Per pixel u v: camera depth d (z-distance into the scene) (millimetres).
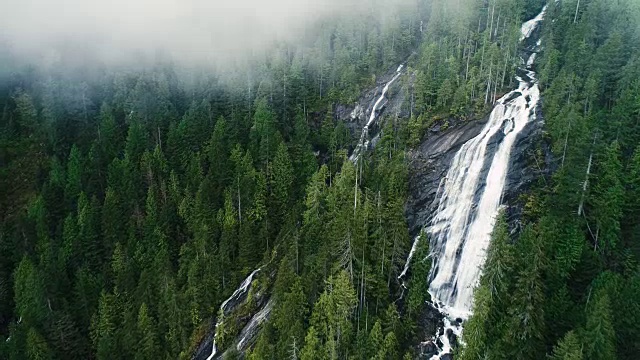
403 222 80062
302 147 111812
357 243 75688
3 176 129000
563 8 114625
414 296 74188
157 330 90625
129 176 114750
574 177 72562
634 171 72688
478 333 62281
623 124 77625
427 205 90000
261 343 73438
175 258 105125
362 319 72062
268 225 102312
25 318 92688
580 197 72000
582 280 68562
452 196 88250
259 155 111938
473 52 118062
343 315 69812
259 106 119875
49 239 108688
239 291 93250
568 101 83875
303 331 71000
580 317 61781
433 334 73125
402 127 103562
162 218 106625
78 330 96250
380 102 120375
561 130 79562
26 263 99438
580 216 72562
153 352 88062
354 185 93312
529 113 90125
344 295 69938
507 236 67562
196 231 102438
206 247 99688
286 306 73875
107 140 129500
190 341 89875
